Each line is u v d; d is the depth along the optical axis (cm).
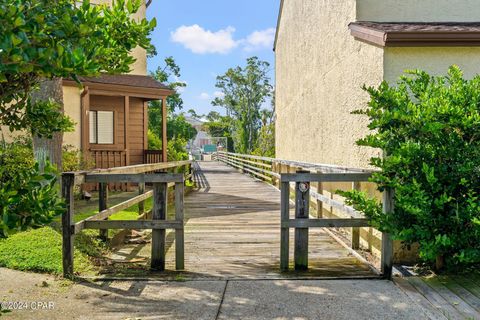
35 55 211
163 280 407
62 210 234
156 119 2958
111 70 341
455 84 421
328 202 541
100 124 1316
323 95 788
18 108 310
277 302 352
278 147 1521
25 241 482
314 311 333
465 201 392
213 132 5600
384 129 430
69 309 335
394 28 497
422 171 398
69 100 1074
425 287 386
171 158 1709
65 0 310
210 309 337
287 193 440
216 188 1334
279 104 1498
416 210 379
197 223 723
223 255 508
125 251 524
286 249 442
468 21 578
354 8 584
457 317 321
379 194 507
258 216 797
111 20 341
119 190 1127
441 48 491
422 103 411
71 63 219
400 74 488
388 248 415
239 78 5072
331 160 725
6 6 192
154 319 318
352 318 320
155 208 441
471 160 393
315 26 861
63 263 412
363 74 555
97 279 405
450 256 406
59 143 605
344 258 494
